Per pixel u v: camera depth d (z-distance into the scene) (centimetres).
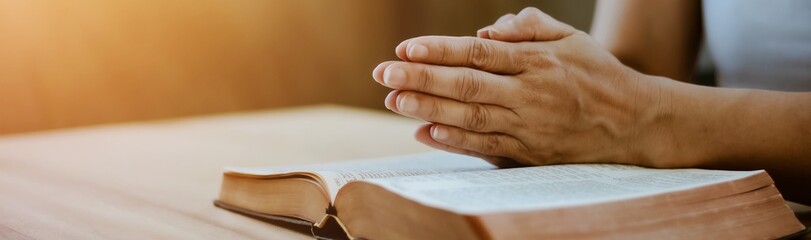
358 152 117
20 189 98
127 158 115
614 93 87
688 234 72
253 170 87
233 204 88
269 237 80
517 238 66
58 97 162
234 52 185
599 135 87
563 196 71
